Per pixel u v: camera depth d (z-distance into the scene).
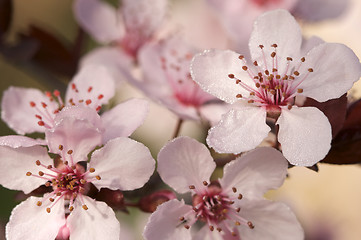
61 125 0.15
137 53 0.20
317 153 0.15
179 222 0.15
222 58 0.15
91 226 0.15
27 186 0.15
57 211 0.15
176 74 0.18
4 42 0.19
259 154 0.15
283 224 0.15
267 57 0.15
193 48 0.19
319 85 0.15
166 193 0.16
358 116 0.15
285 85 0.15
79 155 0.15
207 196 0.15
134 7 0.20
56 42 0.19
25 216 0.15
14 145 0.15
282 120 0.15
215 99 0.18
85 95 0.16
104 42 0.20
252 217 0.15
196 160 0.15
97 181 0.15
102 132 0.15
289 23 0.15
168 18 0.20
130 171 0.15
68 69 0.19
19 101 0.16
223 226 0.15
